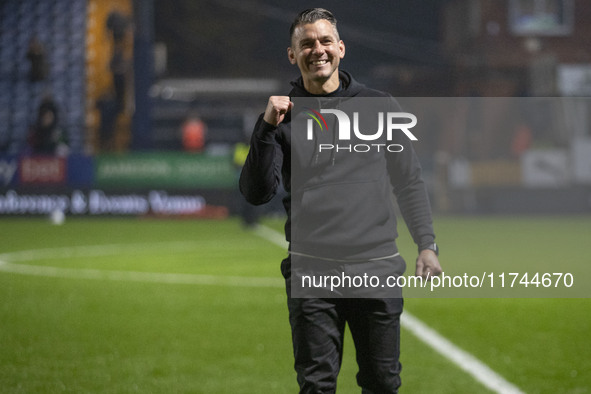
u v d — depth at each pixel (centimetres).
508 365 546
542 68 3438
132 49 2877
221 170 2594
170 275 1077
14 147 2984
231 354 586
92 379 510
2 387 487
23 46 3045
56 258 1315
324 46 314
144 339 642
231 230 2072
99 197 2548
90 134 2883
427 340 634
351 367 548
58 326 698
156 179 2567
